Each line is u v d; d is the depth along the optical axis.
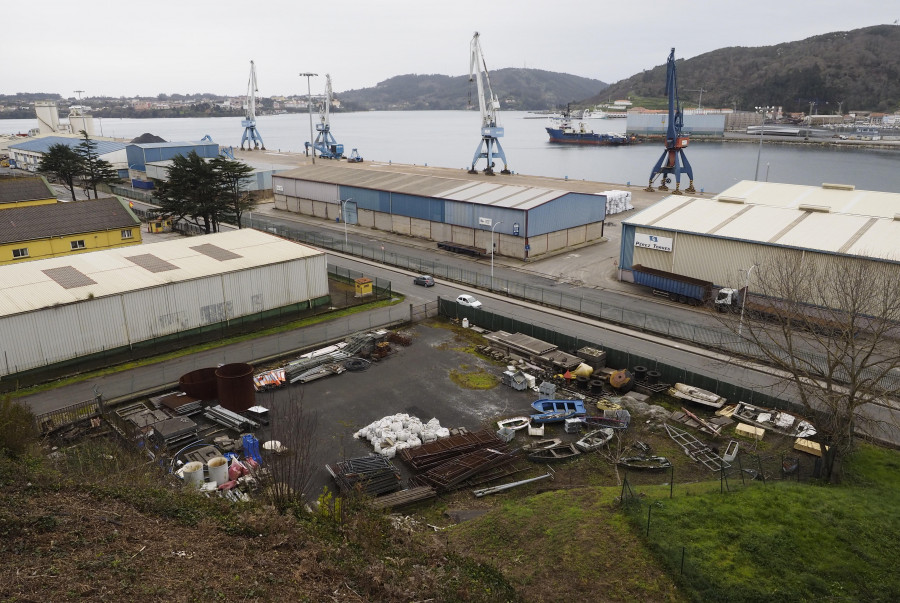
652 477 28.39
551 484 27.94
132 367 40.22
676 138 106.56
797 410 33.16
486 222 69.12
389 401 35.94
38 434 28.45
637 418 33.91
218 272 45.31
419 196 76.06
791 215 53.19
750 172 157.75
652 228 55.12
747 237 49.69
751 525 21.52
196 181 71.25
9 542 14.85
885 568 19.34
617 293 55.56
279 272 48.72
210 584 14.47
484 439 30.78
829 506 22.69
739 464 28.89
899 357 27.05
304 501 23.27
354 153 156.12
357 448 30.67
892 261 41.66
